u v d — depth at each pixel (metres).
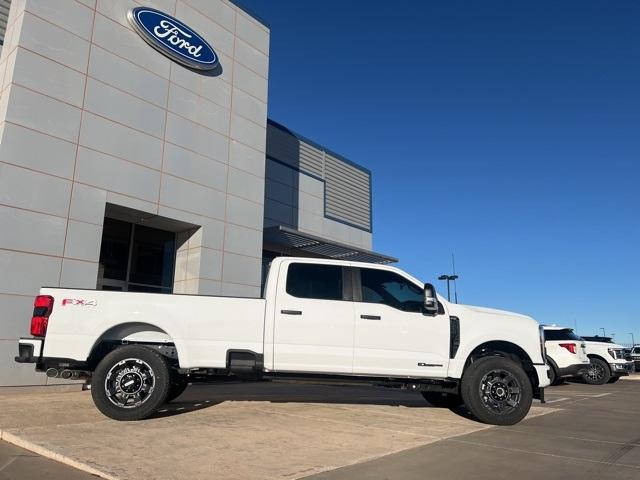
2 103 10.83
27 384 10.30
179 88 14.20
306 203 22.00
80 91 11.89
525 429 7.18
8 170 10.47
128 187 12.62
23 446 5.68
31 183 10.79
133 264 14.24
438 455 5.57
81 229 11.52
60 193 11.24
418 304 7.64
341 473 4.83
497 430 7.02
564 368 14.93
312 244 19.77
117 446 5.55
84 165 11.76
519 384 7.36
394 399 10.21
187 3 14.79
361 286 7.65
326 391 11.36
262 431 6.52
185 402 8.81
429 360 7.45
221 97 15.38
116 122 12.55
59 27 11.66
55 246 11.03
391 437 6.38
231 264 14.98
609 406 10.20
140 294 7.20
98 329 7.00
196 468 4.86
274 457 5.32
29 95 10.97
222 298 7.32
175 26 14.13
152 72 13.54
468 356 7.72
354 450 5.68
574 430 7.23
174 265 15.03
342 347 7.34
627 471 5.11
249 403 8.95
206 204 14.52
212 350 7.18
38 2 11.36
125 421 6.89
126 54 12.96
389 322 7.46
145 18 13.42
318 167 23.05
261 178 16.28
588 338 20.70
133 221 14.04
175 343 7.12
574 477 4.89
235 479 4.57
